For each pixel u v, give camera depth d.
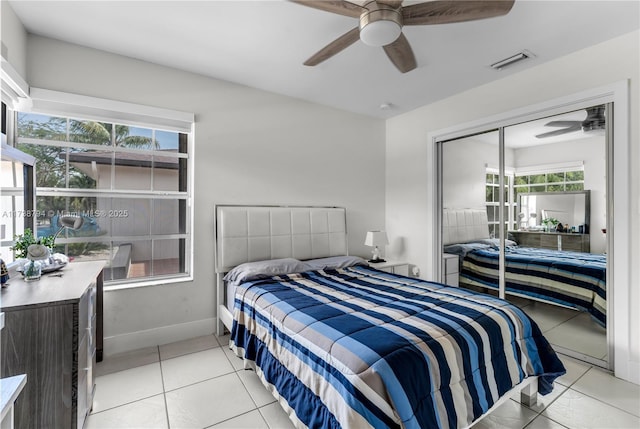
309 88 3.22
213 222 2.99
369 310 1.80
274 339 1.85
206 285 2.95
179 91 2.80
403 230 4.04
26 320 1.30
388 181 4.27
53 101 2.28
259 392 2.03
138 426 1.70
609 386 2.11
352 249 3.99
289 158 3.46
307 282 2.55
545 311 2.72
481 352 1.51
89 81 2.43
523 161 2.85
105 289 2.51
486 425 1.71
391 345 1.34
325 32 2.21
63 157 2.45
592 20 2.04
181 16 2.03
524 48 2.40
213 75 2.93
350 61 2.64
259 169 3.25
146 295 2.67
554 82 2.57
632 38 2.16
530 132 2.79
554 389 2.07
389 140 4.26
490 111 3.04
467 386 1.41
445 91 3.27
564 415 1.80
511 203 2.95
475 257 3.27
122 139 2.68
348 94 3.37
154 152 2.82
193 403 1.91
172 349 2.63
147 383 2.12
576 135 2.49
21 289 1.50
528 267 2.83
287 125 3.44
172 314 2.78
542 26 2.11
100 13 2.00
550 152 2.66
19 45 2.07
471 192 3.30
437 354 1.36
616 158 2.23
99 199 2.59
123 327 2.57
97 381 2.13
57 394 1.34
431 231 3.66
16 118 2.24
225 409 1.85
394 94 3.37
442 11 1.62
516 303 2.94
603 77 2.29
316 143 3.67
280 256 3.22
